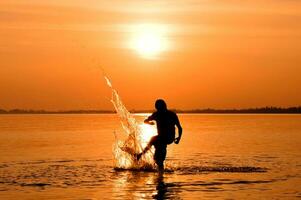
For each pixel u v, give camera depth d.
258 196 12.34
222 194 12.62
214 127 63.16
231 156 22.42
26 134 44.94
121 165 18.22
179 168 17.91
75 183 14.47
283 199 11.98
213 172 16.88
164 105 18.00
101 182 14.66
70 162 20.05
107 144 31.19
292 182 14.54
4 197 12.30
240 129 56.09
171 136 17.72
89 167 18.39
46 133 46.81
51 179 15.23
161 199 11.99
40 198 12.17
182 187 13.70
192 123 84.88
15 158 21.77
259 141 34.06
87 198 12.17
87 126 69.56
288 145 29.92
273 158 21.66
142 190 13.24
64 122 96.69
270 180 14.95
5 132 48.91
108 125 74.94
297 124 76.19
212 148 27.44
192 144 30.88
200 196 12.36
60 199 12.05
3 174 16.36
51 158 21.67
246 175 16.06
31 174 16.39
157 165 17.72
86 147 28.48
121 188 13.56
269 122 90.44
